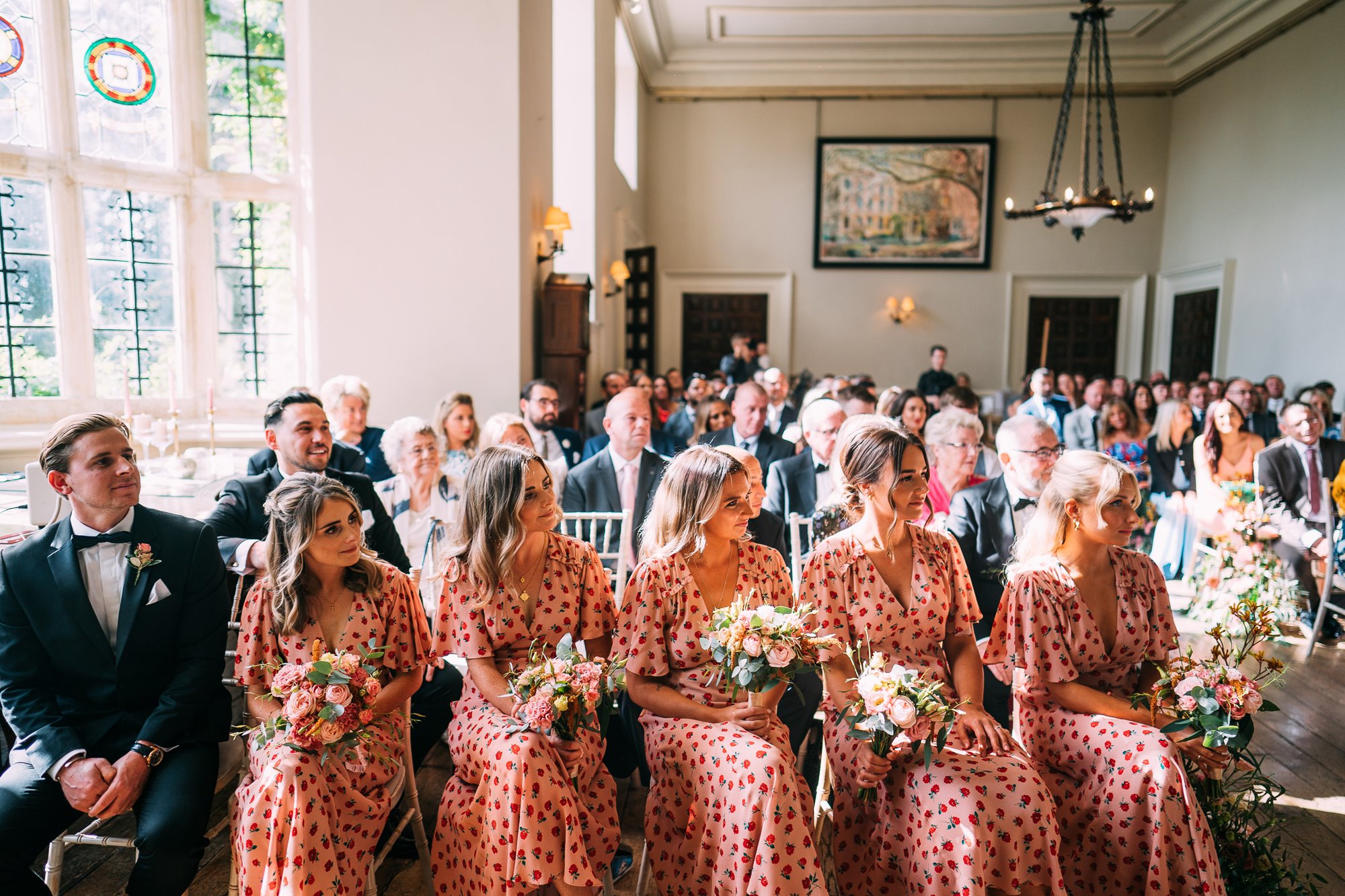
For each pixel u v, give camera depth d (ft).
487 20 18.12
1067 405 25.00
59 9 16.42
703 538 7.41
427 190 18.29
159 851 6.48
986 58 41.86
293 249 18.74
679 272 44.19
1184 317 41.06
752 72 42.75
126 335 17.78
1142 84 42.01
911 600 7.48
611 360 34.24
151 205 17.87
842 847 7.31
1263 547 14.83
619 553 10.60
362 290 18.33
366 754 6.75
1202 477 15.78
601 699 6.95
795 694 8.80
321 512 6.89
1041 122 42.45
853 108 42.93
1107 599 7.59
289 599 6.98
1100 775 6.97
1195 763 7.20
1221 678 6.66
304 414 9.27
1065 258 43.29
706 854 6.52
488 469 7.27
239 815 6.47
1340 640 14.17
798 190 43.55
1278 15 33.96
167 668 7.40
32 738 6.76
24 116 16.38
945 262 43.24
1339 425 25.90
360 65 17.95
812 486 12.16
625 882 7.89
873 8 36.45
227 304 18.70
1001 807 6.32
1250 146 36.17
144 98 17.66
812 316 44.14
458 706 7.50
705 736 6.75
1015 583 7.54
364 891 6.81
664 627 7.44
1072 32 39.11
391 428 11.15
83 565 7.22
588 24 27.68
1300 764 9.88
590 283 21.83
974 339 43.86
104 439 7.03
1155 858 6.48
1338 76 30.91
